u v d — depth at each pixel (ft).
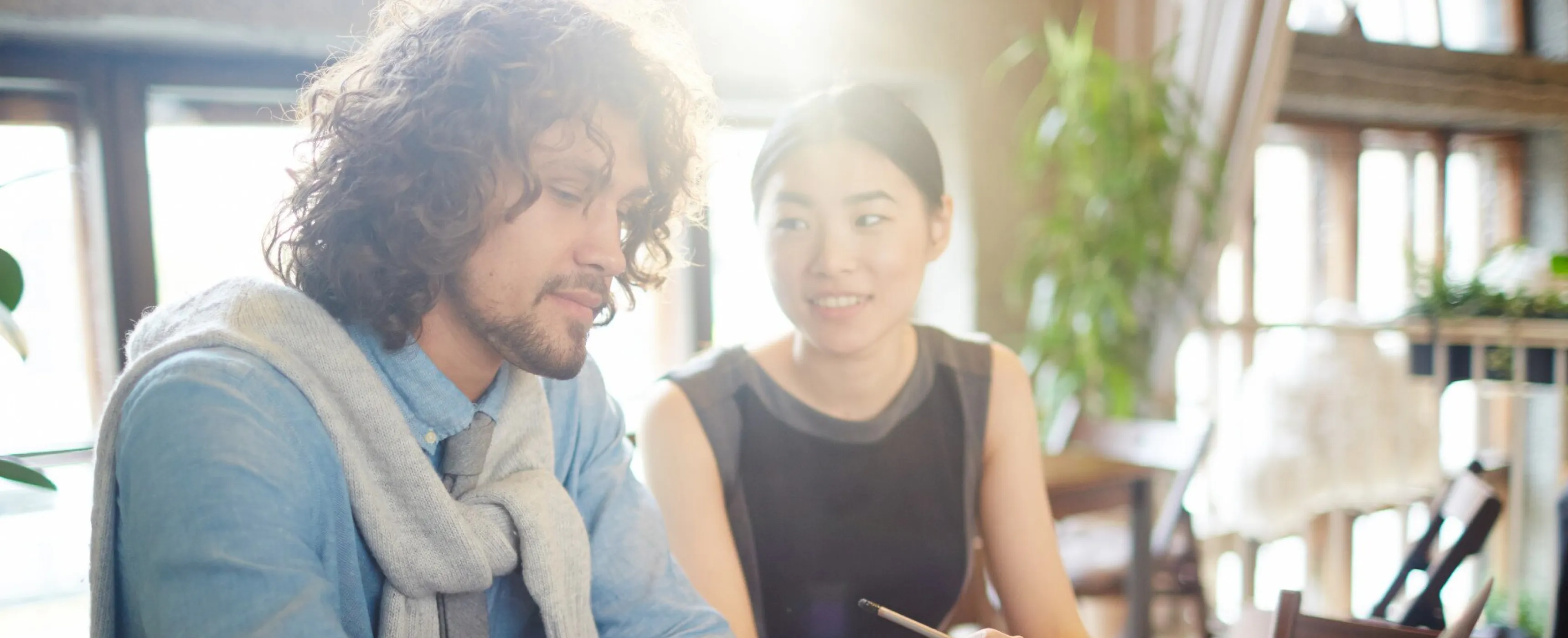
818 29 9.91
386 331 2.30
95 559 2.13
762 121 10.66
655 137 2.65
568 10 2.41
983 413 4.14
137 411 2.00
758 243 3.88
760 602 3.95
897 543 3.98
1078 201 11.43
